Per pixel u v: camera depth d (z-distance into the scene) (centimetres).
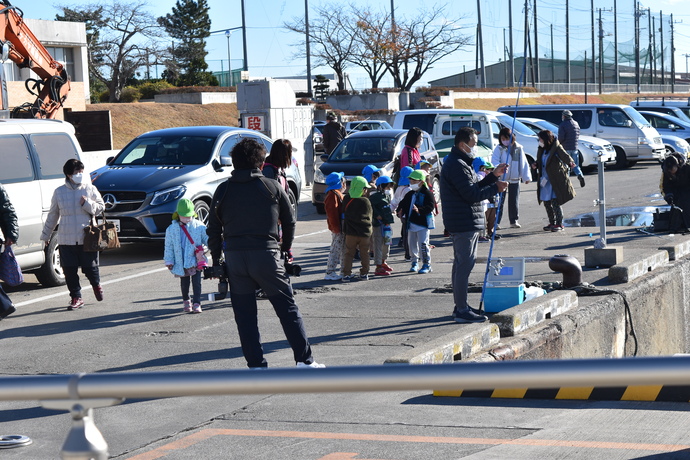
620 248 1073
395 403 580
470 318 815
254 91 2192
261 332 834
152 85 5556
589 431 498
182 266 930
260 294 1013
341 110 5034
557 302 811
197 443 514
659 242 1262
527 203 1991
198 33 8488
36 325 916
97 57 6184
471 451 473
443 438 499
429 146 1936
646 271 1038
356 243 1073
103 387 212
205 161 1448
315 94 5609
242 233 634
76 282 996
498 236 1448
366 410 566
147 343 810
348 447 491
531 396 584
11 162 1083
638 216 1633
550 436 492
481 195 789
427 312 878
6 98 1622
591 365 190
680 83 11881
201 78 6469
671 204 1361
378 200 1098
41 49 1788
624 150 2864
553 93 7612
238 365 714
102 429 551
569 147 2153
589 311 835
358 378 203
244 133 1569
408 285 1038
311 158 2402
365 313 889
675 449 456
